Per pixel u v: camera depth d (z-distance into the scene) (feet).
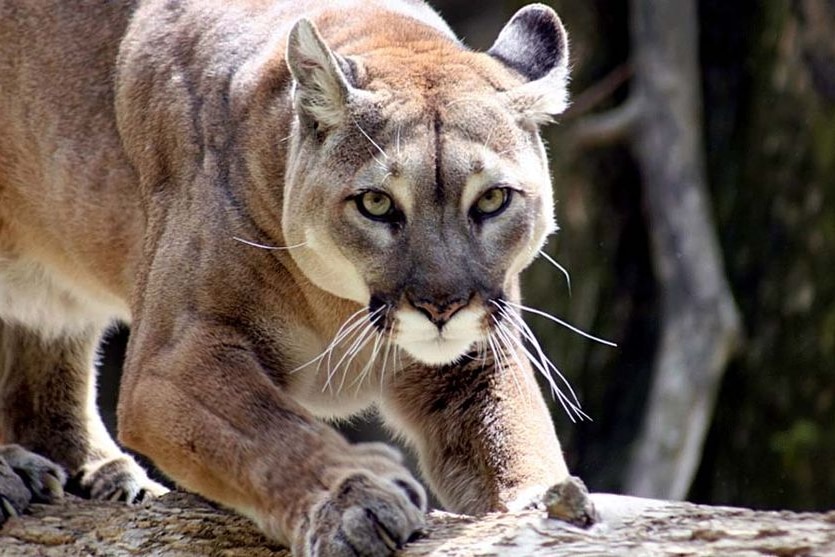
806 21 66.08
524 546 25.85
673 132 65.62
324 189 30.37
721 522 26.11
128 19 35.78
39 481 32.42
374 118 30.19
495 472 32.07
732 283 67.21
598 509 26.81
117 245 35.32
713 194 68.03
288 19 34.12
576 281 67.51
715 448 67.31
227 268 31.65
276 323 32.07
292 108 31.78
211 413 30.17
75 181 35.78
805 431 65.57
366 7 34.50
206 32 34.32
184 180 33.09
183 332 31.42
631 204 67.87
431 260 29.45
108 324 40.60
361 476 27.63
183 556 29.19
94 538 30.35
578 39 67.77
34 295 38.99
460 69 31.42
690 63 66.28
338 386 33.91
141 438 31.14
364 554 26.55
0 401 40.42
